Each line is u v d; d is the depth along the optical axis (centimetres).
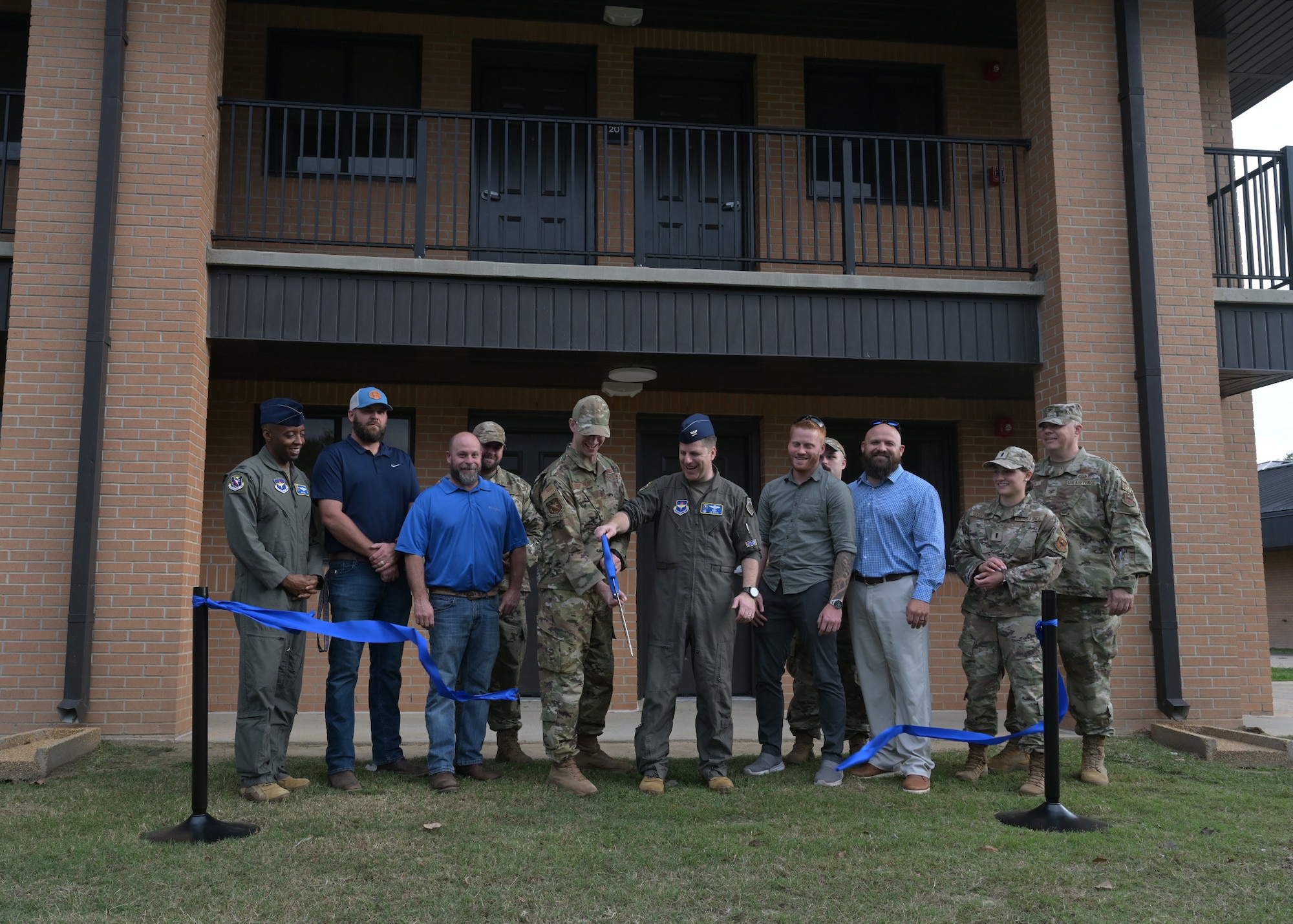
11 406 639
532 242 884
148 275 659
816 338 731
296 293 691
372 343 691
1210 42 913
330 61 879
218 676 795
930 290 742
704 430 505
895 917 334
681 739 664
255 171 847
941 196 766
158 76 677
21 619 624
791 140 912
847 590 536
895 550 527
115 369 649
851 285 731
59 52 674
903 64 935
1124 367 734
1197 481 722
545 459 892
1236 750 588
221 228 838
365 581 505
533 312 709
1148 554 525
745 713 791
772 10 877
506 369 792
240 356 748
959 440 917
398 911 331
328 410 866
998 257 916
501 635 556
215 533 818
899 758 533
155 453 646
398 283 700
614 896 346
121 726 622
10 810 449
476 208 863
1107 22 768
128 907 331
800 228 747
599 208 890
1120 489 533
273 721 479
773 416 897
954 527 915
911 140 769
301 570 485
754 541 511
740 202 912
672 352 714
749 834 416
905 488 532
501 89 905
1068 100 756
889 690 534
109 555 634
